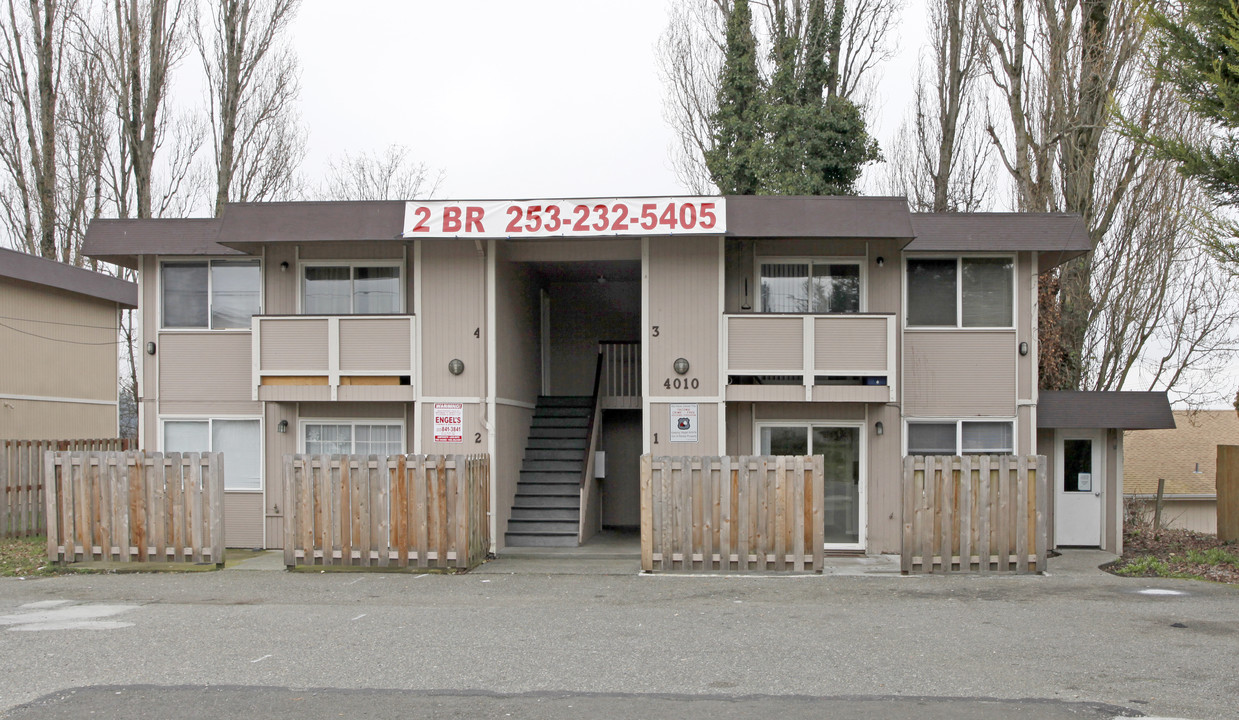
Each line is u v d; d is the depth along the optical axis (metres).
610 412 22.39
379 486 15.22
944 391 18.00
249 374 18.80
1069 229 17.70
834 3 27.61
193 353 18.94
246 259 18.89
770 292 18.14
